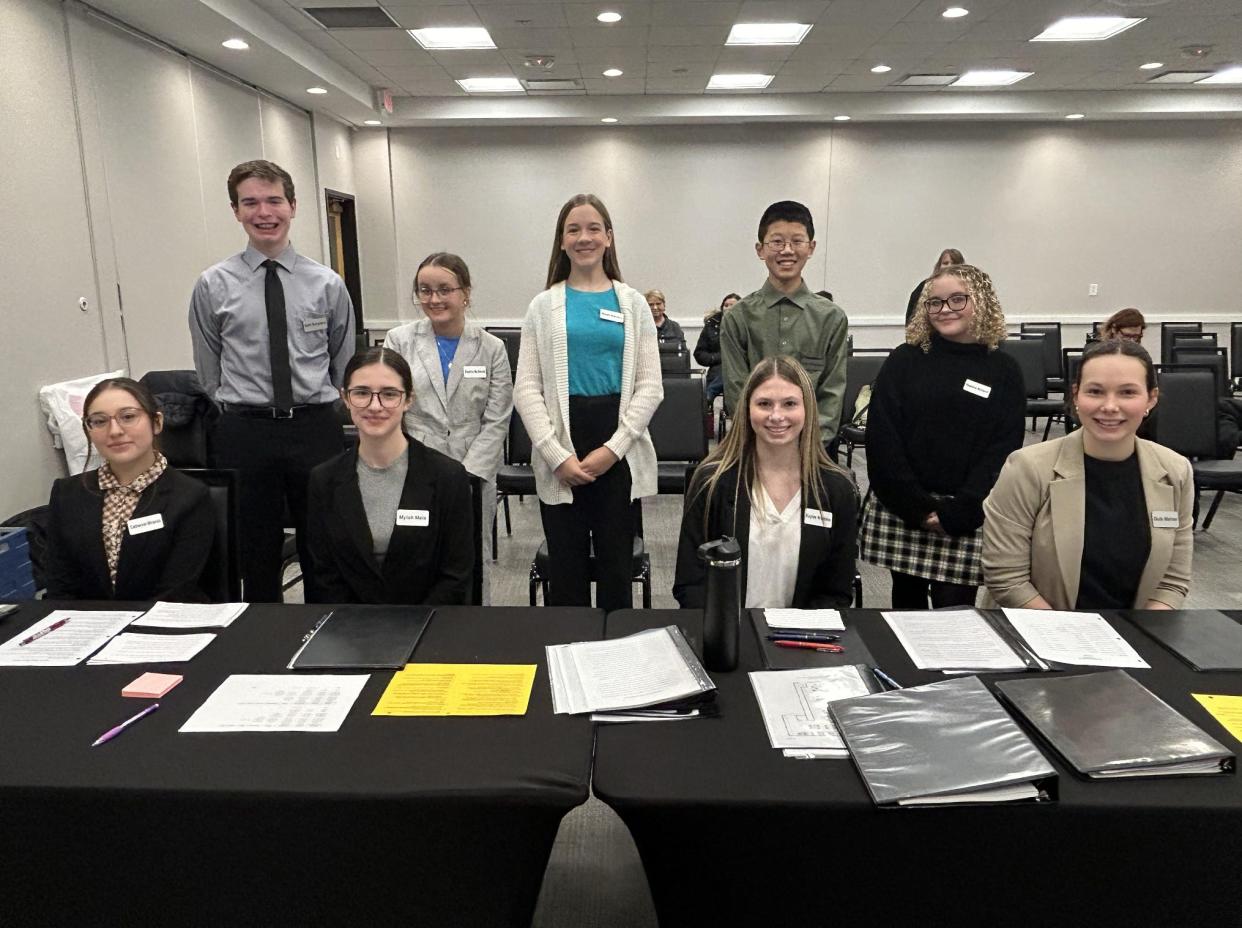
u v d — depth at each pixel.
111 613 1.58
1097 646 1.42
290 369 2.48
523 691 1.27
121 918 1.10
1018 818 1.01
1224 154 8.52
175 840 1.05
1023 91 7.84
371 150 8.54
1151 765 1.05
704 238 8.75
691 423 3.73
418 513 1.76
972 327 2.09
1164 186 8.61
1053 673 1.33
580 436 2.16
